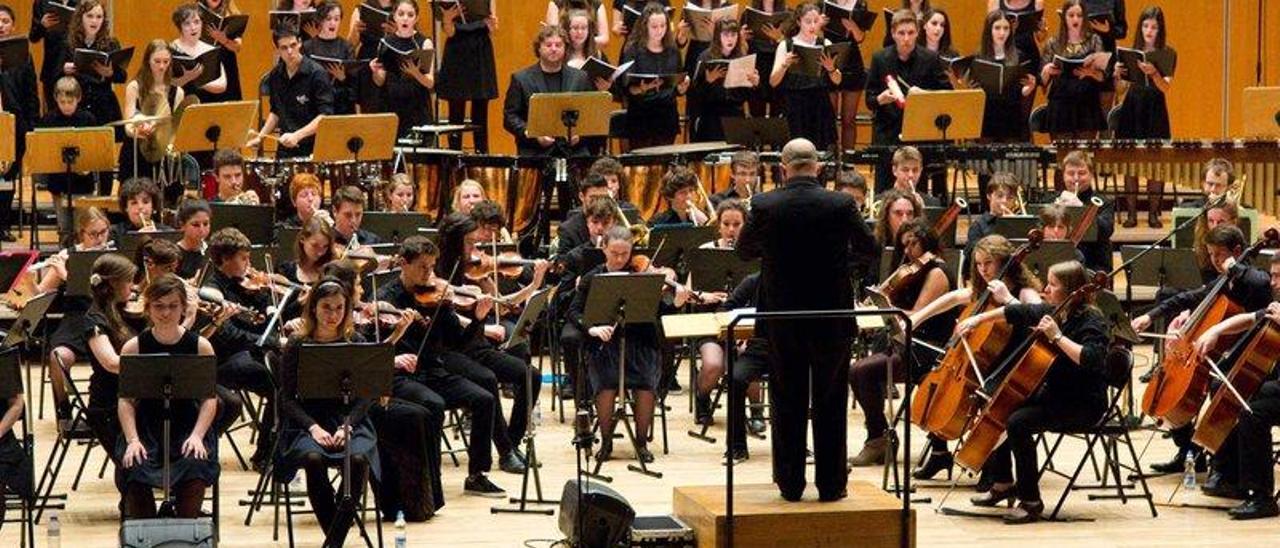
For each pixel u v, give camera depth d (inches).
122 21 1090.7
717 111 930.1
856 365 623.2
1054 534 537.6
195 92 900.0
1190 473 591.2
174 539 450.9
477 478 584.1
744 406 626.8
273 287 605.3
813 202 471.2
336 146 810.2
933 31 925.2
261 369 594.2
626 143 978.1
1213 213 682.8
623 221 689.0
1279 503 569.9
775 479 486.3
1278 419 548.7
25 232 912.3
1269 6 1162.0
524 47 1151.6
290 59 885.2
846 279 477.7
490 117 1152.8
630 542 480.4
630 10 946.7
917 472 606.2
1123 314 564.4
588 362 631.8
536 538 530.0
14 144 805.9
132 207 703.7
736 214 679.1
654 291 588.4
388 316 574.9
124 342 534.3
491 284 658.2
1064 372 546.0
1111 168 871.7
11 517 551.2
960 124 866.8
